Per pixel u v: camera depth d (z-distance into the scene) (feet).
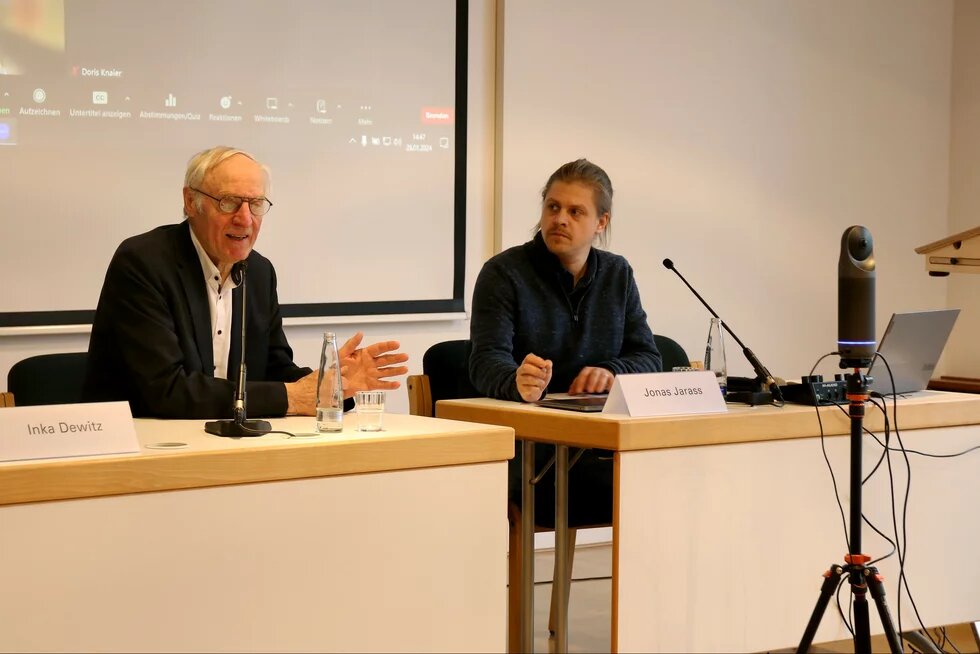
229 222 7.37
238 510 5.51
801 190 16.05
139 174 12.06
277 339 8.38
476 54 13.98
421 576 6.05
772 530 7.36
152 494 5.29
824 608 6.95
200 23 12.32
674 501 6.95
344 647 5.81
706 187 15.34
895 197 16.78
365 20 13.23
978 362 16.49
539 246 9.12
